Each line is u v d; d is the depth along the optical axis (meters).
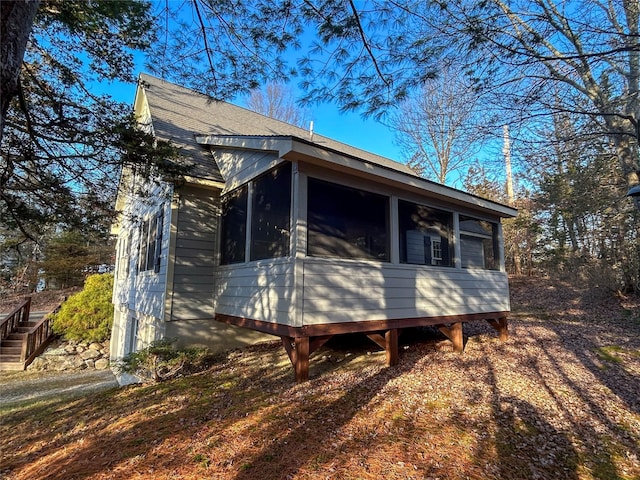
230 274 6.41
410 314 5.90
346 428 3.42
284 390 4.45
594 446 3.29
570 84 4.44
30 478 2.97
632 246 11.06
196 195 6.98
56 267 22.00
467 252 7.30
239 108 11.59
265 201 5.57
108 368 11.32
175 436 3.37
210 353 6.70
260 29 4.13
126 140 5.64
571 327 8.82
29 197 5.78
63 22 4.74
